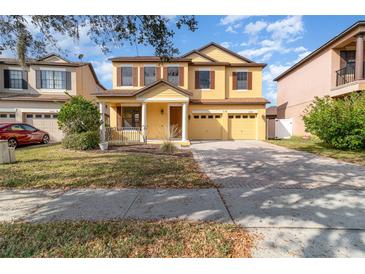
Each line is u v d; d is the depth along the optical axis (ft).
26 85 61.05
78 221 11.51
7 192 16.12
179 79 57.57
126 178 19.56
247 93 62.08
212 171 22.75
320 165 25.88
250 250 9.16
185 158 30.14
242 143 50.57
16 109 56.80
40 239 9.80
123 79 57.52
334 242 9.68
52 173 21.04
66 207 13.42
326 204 13.92
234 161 28.27
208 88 60.85
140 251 9.11
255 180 19.44
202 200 14.61
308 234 10.32
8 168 23.02
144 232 10.40
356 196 15.35
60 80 62.75
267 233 10.40
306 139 57.77
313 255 8.87
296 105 69.56
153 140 49.73
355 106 37.88
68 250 9.11
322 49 56.44
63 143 39.01
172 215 12.35
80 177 19.77
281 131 71.77
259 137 59.11
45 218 11.91
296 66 68.28
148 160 27.86
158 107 55.93
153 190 16.63
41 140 49.90
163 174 21.07
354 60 53.93
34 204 13.91
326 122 38.50
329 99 43.32
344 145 37.70
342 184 18.25
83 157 29.86
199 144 48.55
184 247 9.36
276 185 17.94
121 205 13.75
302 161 28.37
